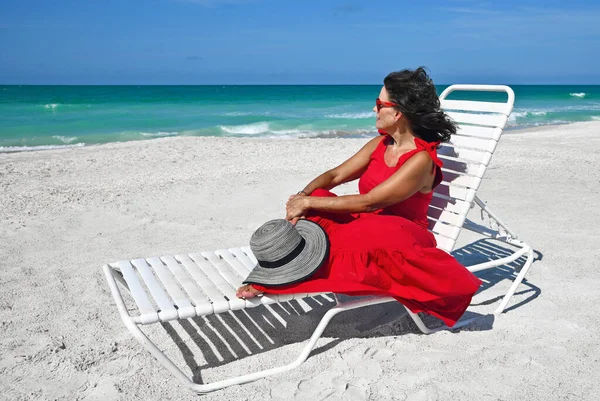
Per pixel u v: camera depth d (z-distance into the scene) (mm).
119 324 3377
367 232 2824
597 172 8062
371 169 3250
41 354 2990
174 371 2537
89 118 26016
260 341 3162
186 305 2605
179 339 3189
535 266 4309
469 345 3033
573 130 16656
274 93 72125
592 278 4027
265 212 5914
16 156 10750
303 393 2576
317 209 3051
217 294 2752
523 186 7156
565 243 4832
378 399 2520
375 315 3465
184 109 34781
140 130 20953
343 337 3170
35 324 3359
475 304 3643
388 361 2855
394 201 2986
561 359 2861
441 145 3738
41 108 32562
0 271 4250
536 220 5562
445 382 2650
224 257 3311
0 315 3482
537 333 3166
